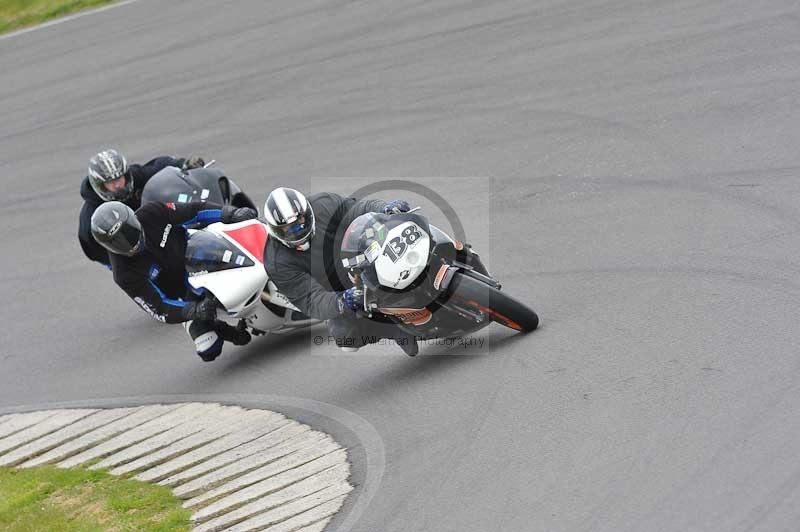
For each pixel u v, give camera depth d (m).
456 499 17.94
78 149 49.94
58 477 24.22
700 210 27.20
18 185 48.12
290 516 19.30
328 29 55.97
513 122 38.06
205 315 25.94
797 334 19.69
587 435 18.44
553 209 30.42
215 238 26.95
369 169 37.94
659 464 16.89
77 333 33.56
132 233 26.33
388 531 17.69
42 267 39.56
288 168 40.34
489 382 21.78
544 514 16.59
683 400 18.55
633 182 30.50
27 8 78.12
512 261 27.72
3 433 28.00
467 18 51.06
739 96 33.94
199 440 24.30
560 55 42.81
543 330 23.28
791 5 40.38
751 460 16.27
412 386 23.16
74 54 64.94
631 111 35.66
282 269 23.75
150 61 59.62
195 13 67.19
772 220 25.31
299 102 47.16
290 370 26.73
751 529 14.75
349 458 20.97
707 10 42.53
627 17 44.66
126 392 28.59
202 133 46.94
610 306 23.39
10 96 60.59
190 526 20.06
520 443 18.97
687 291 22.97
